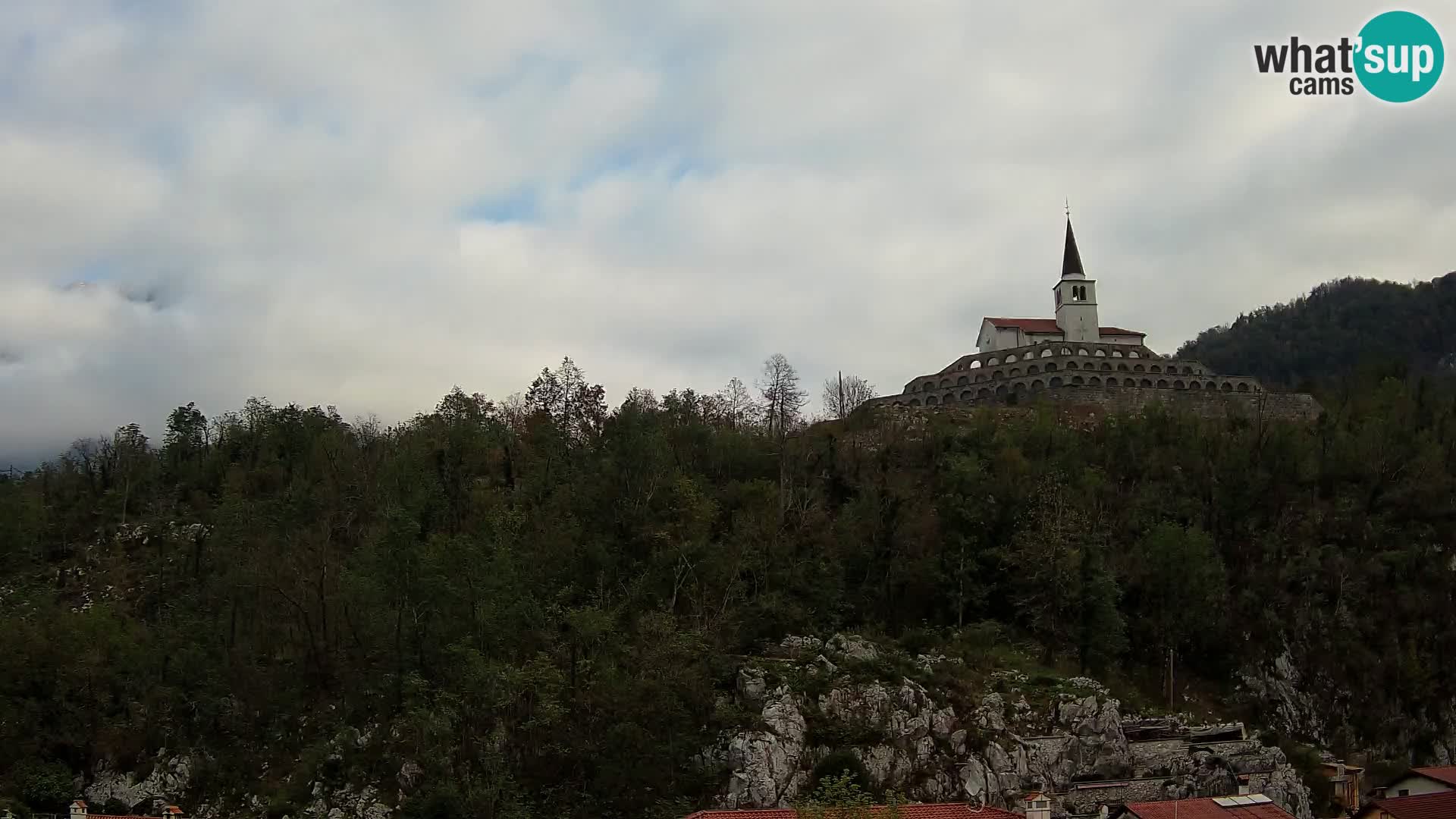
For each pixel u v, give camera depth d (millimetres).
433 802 111875
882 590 155500
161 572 173000
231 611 150000
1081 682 139250
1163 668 153625
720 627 137375
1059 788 123938
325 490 179375
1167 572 156625
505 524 155250
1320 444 186125
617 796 116500
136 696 139375
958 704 129875
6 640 138625
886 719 125500
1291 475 178000
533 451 187000
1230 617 158250
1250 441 186750
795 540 157500
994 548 159000
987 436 186500
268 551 156250
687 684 124250
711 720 124750
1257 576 163625
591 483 158875
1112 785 121062
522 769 120562
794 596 148875
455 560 137000
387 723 129000
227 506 174000
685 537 151125
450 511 164125
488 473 184125
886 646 143250
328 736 131875
